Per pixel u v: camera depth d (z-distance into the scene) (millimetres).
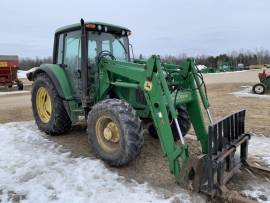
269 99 11922
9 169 4309
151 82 3986
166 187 3715
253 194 3561
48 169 4281
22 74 36188
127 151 4086
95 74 5074
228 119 3869
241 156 4270
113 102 4348
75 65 5367
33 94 6227
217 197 3449
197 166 3496
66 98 5371
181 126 5094
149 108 4477
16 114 8758
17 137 5926
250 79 24609
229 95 13516
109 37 5492
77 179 3967
